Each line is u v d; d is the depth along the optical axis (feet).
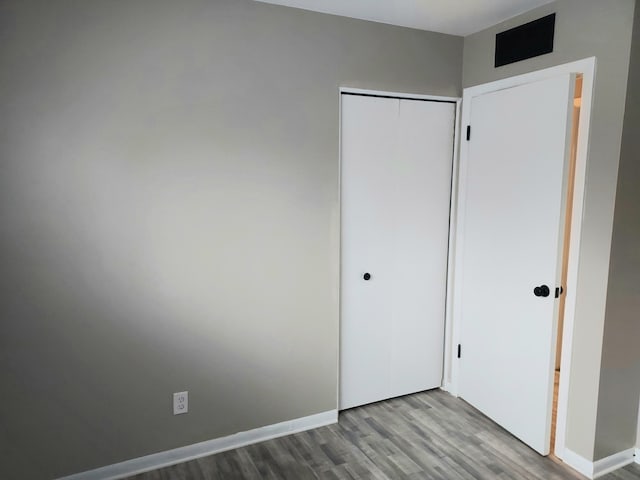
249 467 7.91
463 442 8.64
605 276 7.16
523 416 8.49
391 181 9.56
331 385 9.30
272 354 8.62
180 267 7.66
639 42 6.70
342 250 9.30
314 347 9.02
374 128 9.23
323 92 8.44
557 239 7.59
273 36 7.89
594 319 7.36
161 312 7.62
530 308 8.18
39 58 6.43
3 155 6.40
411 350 10.36
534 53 8.09
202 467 7.91
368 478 7.62
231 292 8.11
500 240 8.81
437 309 10.48
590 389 7.49
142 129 7.15
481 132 9.22
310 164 8.49
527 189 8.13
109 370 7.39
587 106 7.22
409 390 10.52
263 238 8.25
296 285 8.67
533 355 8.17
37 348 6.89
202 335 7.98
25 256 6.66
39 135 6.55
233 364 8.30
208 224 7.78
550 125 7.62
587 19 7.18
